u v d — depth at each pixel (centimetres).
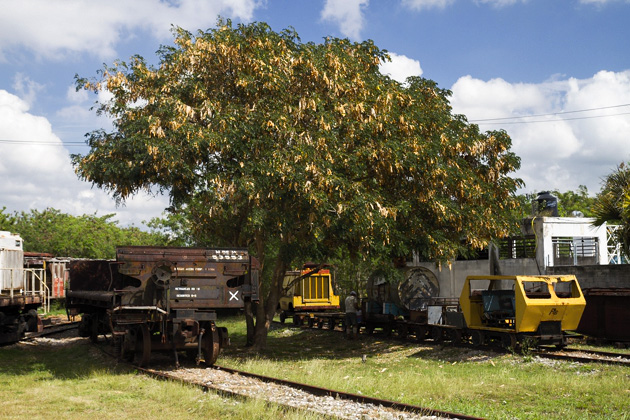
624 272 2155
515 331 1677
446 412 896
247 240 2247
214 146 1584
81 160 1650
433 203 1816
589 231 2725
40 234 4425
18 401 1038
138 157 1534
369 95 1783
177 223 3691
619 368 1371
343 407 971
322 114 1647
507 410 977
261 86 1719
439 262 1986
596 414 947
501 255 2822
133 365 1486
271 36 1748
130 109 1709
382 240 1753
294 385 1175
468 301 1877
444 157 1930
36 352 1811
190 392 1082
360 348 2092
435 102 2031
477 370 1464
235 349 2031
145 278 1465
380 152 1714
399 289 2284
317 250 1852
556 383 1198
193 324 1462
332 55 1742
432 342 2055
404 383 1214
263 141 1639
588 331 1947
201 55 1695
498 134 2020
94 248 4397
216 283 1527
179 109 1579
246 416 903
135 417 918
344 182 1623
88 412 955
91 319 2034
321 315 2769
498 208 2080
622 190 1917
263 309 2061
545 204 3020
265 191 1644
